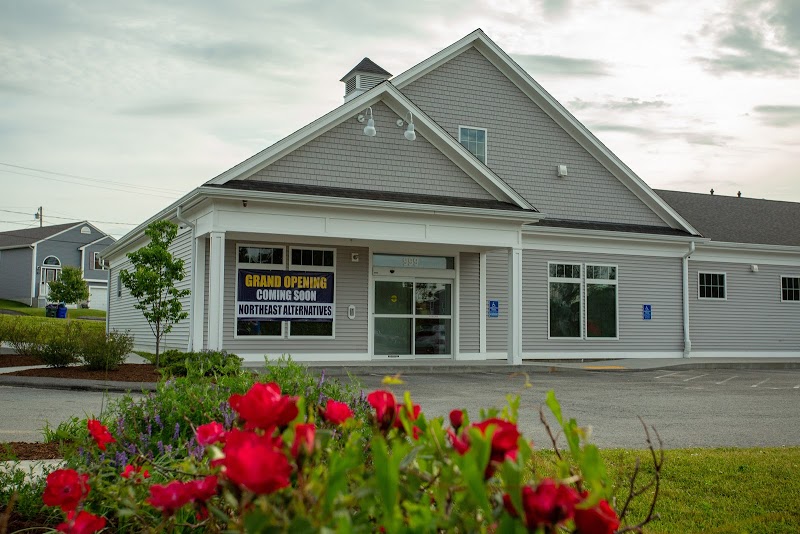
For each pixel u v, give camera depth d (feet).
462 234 64.28
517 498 5.19
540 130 78.43
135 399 38.34
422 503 6.41
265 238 62.95
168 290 56.13
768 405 40.96
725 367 72.64
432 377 56.03
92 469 12.30
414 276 70.44
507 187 66.64
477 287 73.15
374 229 61.00
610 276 78.69
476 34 75.05
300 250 65.41
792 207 104.27
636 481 20.76
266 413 6.13
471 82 75.92
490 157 76.07
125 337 56.24
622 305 79.15
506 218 65.16
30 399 39.27
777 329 88.89
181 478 10.31
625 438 29.55
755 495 19.61
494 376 57.31
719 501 19.06
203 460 12.67
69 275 179.42
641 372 64.39
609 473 21.07
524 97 78.02
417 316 70.44
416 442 6.95
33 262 203.62
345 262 67.15
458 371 61.52
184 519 10.81
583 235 76.48
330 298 66.23
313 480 5.97
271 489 5.16
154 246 55.26
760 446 28.04
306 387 20.18
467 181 67.15
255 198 55.83
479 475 5.24
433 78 74.54
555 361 73.46
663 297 81.51
